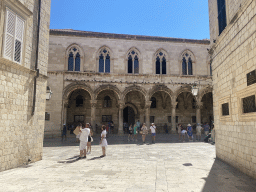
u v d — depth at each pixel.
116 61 28.12
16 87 9.19
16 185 6.41
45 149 15.11
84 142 11.45
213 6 12.02
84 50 27.67
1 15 8.26
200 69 29.72
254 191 5.94
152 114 31.64
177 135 27.27
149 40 29.20
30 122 10.22
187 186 6.38
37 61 10.77
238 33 8.54
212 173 8.03
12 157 8.85
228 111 9.78
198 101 28.58
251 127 7.46
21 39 9.55
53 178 7.24
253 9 7.23
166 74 28.64
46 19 12.04
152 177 7.41
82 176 7.53
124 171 8.31
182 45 29.81
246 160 7.86
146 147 15.78
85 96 30.22
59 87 26.17
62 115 25.83
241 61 8.28
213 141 18.19
